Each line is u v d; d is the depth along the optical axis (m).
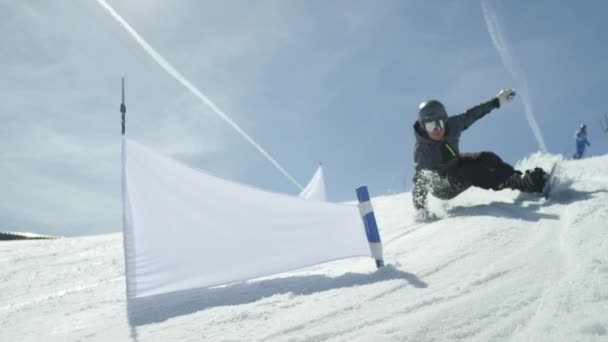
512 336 1.55
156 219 3.05
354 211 3.10
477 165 4.25
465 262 2.52
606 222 2.73
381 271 2.70
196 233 3.06
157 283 2.88
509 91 4.47
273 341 1.91
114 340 2.21
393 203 6.51
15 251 6.27
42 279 4.21
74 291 3.49
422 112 4.31
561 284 1.88
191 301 2.71
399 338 1.70
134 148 3.16
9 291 3.87
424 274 2.46
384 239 3.75
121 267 4.35
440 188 4.44
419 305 2.01
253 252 3.04
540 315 1.64
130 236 2.97
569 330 1.47
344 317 2.04
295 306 2.33
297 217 3.17
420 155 4.45
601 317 1.49
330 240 3.10
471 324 1.70
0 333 2.60
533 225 3.08
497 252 2.59
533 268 2.17
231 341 1.98
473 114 4.46
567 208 3.37
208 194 3.17
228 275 2.93
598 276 1.85
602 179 4.29
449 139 4.37
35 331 2.54
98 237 7.34
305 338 1.88
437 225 3.79
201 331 2.16
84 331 2.40
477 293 1.99
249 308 2.40
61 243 6.82
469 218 3.75
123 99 3.20
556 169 3.93
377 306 2.11
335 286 2.58
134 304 2.80
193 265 2.96
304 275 3.00
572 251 2.31
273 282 2.90
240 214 3.16
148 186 3.11
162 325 2.33
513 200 4.20
